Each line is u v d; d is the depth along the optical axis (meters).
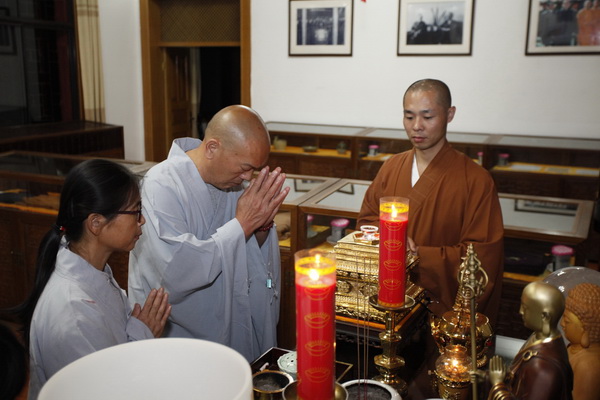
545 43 4.77
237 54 7.63
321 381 0.71
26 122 5.61
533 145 4.60
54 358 0.99
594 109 4.73
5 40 5.31
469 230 1.81
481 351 1.07
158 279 1.50
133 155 6.52
